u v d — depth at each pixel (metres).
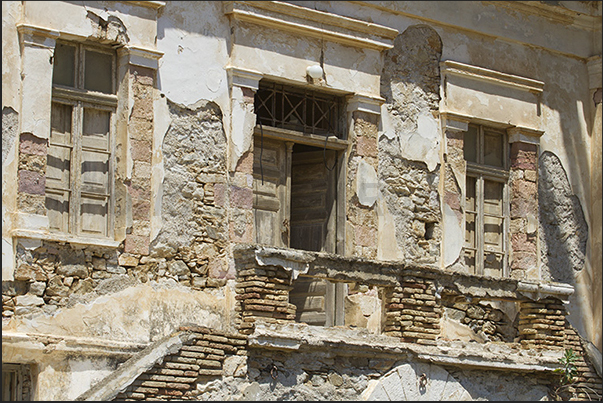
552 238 17.11
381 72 15.69
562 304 15.59
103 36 13.47
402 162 15.75
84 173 13.34
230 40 14.48
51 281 12.80
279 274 13.40
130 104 13.56
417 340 14.09
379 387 13.51
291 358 13.03
